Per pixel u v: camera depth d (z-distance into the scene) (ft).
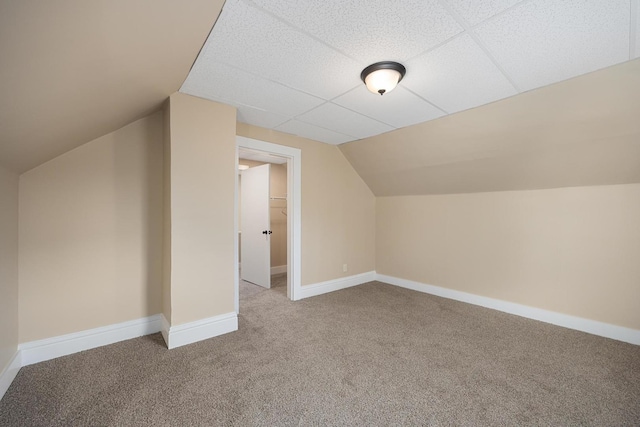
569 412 4.93
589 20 4.33
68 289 6.82
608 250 7.90
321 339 7.70
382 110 8.17
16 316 6.04
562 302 8.72
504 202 9.98
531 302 9.35
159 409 4.93
